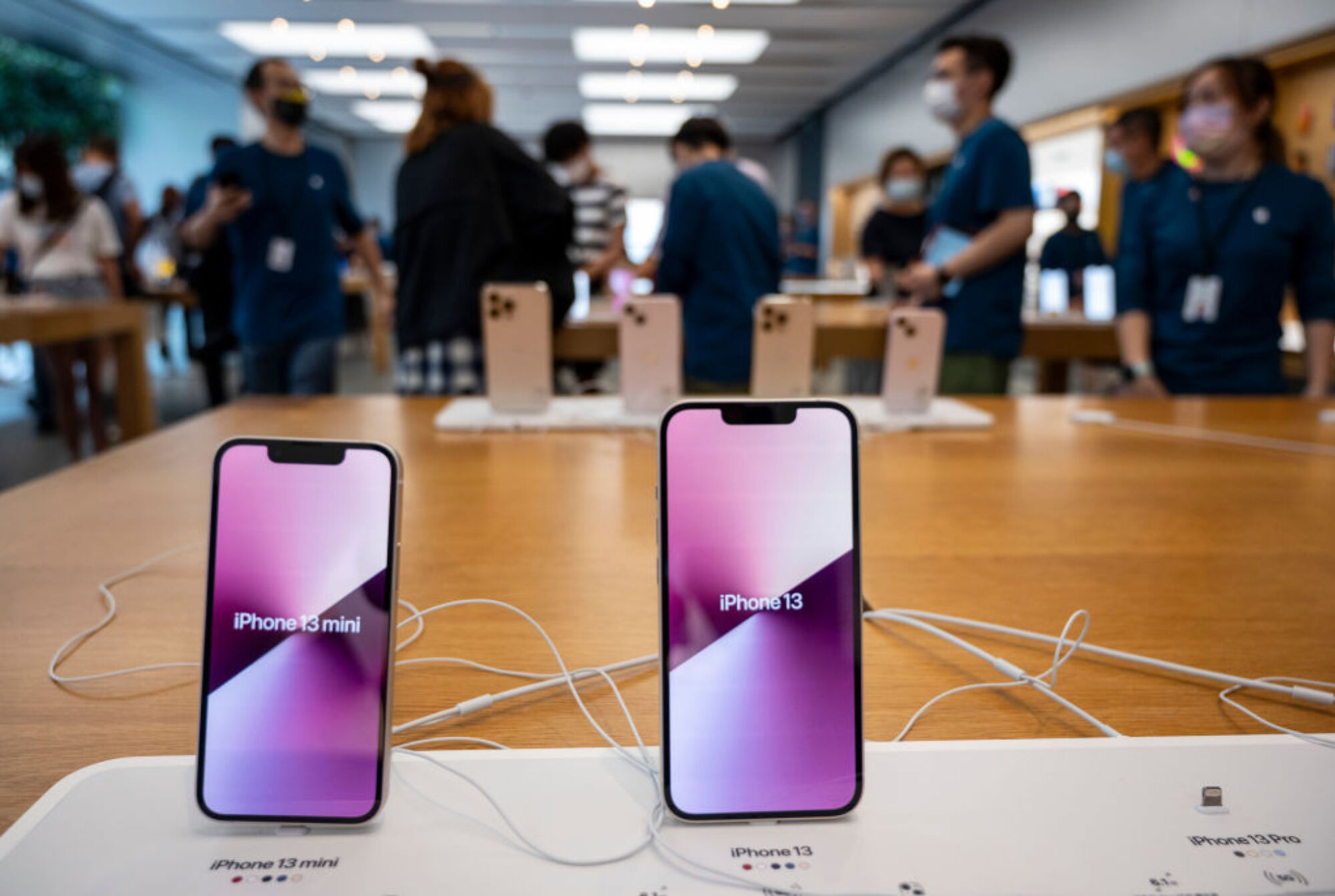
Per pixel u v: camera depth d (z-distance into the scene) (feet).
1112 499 3.69
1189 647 2.28
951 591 2.67
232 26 31.24
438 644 2.29
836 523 1.65
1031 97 25.38
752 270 8.63
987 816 1.55
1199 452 4.58
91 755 1.74
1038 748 1.74
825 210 48.62
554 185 7.52
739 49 34.19
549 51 33.65
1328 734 1.83
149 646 2.23
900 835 1.50
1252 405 6.00
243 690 1.53
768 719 1.59
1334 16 14.40
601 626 2.41
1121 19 20.75
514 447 4.64
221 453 1.59
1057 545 3.09
